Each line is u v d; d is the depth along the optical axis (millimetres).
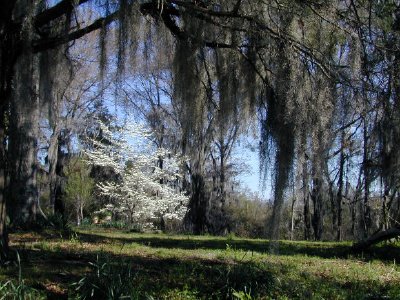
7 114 14297
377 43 7160
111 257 7898
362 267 9414
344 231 33312
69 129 33469
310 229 32406
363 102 6859
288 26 6691
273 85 7301
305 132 6602
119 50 6539
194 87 7629
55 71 7676
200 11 6848
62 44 7207
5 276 5980
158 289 5988
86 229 19391
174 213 30594
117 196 29422
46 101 7820
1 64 6629
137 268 7191
